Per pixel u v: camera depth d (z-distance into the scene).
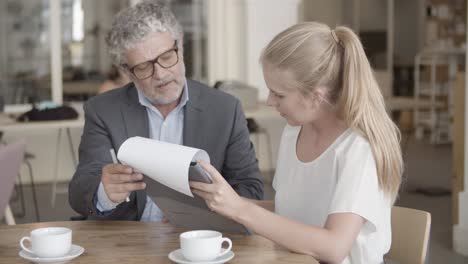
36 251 1.42
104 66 6.90
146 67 2.02
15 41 6.60
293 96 1.54
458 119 4.01
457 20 10.02
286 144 1.79
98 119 2.15
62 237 1.42
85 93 6.86
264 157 6.54
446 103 8.31
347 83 1.53
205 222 1.65
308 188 1.68
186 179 1.42
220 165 2.16
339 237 1.46
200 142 2.15
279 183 1.78
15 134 6.00
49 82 6.68
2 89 6.60
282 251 1.50
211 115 2.17
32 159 6.11
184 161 1.42
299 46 1.52
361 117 1.53
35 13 6.61
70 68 6.81
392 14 9.87
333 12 9.91
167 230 1.72
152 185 1.61
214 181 1.45
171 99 2.08
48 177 6.17
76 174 2.03
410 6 10.02
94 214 1.91
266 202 1.93
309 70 1.51
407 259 1.71
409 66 10.03
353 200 1.49
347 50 1.53
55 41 6.64
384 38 9.88
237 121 2.19
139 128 2.15
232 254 1.44
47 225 1.78
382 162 1.53
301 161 1.71
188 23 7.09
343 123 1.62
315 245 1.45
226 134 2.16
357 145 1.54
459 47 8.45
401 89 10.05
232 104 2.20
